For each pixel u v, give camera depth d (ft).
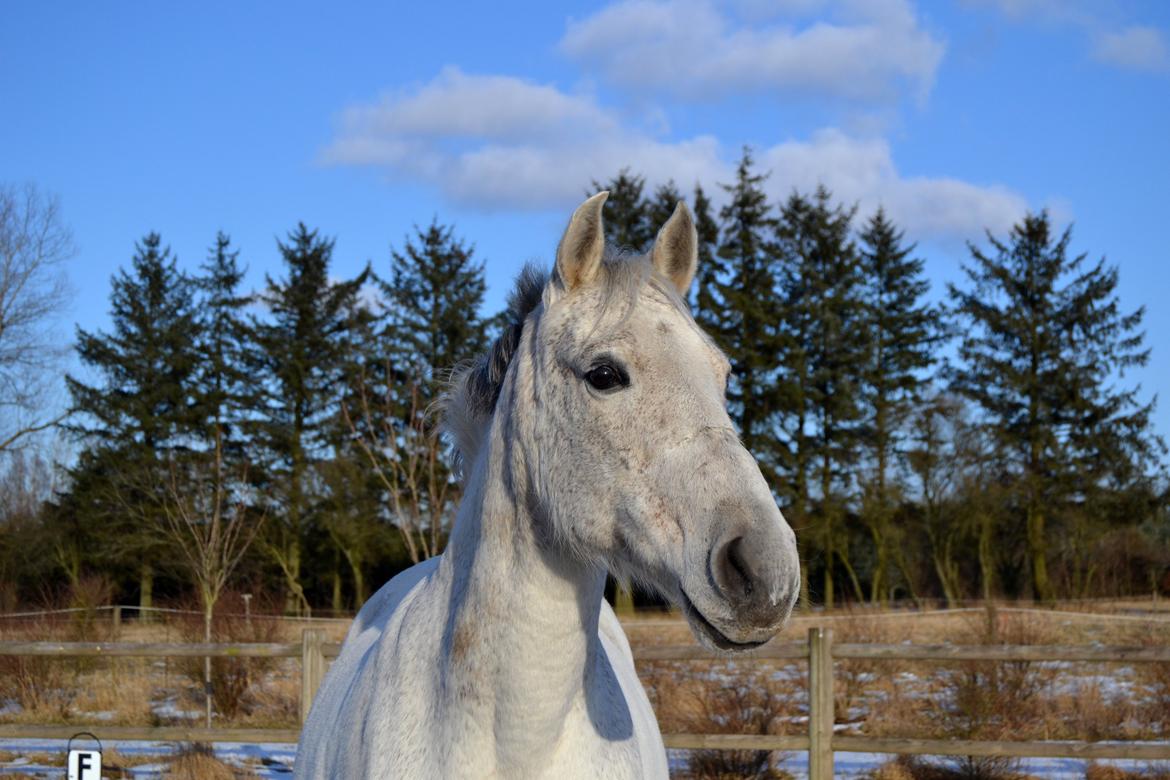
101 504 86.63
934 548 86.43
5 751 23.52
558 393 6.37
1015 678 25.21
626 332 6.24
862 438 94.58
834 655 18.37
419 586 7.89
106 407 91.81
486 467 6.83
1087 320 97.04
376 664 7.39
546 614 6.34
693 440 5.94
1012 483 89.04
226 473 82.94
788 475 93.50
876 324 103.96
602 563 6.36
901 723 24.59
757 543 5.48
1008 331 98.07
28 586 84.53
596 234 6.63
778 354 96.53
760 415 95.55
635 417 6.08
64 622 41.96
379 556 94.32
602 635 9.51
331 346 96.94
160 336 96.22
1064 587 86.58
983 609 35.12
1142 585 87.10
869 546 95.76
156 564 87.56
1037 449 93.97
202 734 19.04
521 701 6.32
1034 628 32.91
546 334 6.56
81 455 90.38
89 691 30.22
